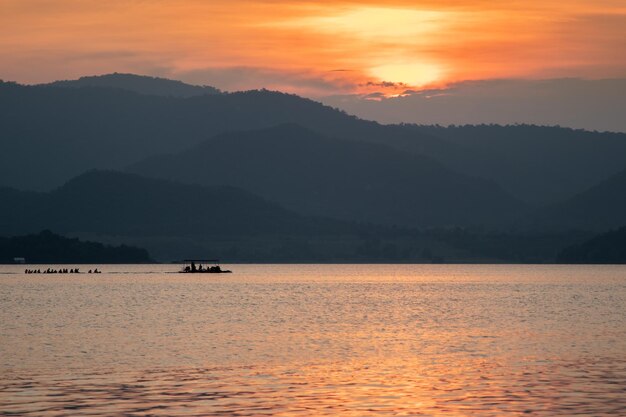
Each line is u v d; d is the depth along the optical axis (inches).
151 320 5487.2
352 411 2586.1
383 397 2778.1
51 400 2714.1
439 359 3592.5
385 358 3619.6
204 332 4680.1
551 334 4621.1
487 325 5201.8
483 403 2691.9
